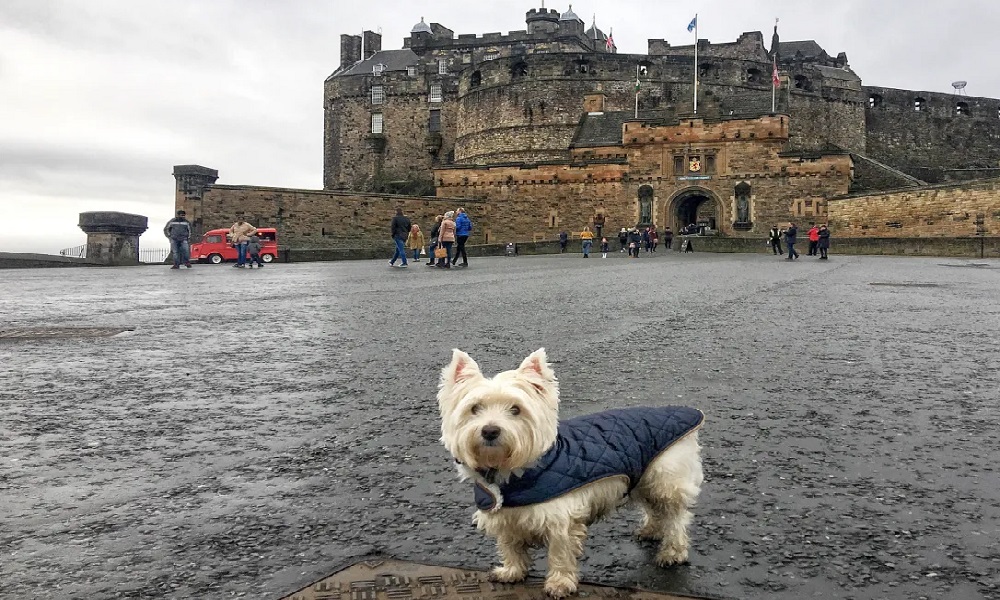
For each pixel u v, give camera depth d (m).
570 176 64.94
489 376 7.04
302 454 4.82
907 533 3.62
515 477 3.10
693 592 3.12
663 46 91.19
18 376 7.22
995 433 5.20
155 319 11.60
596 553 3.50
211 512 3.90
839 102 82.25
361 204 64.75
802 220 60.31
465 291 16.61
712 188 62.31
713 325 10.58
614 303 13.73
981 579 3.18
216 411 5.89
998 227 46.19
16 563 3.34
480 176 66.75
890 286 18.17
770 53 95.94
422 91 84.69
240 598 3.06
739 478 4.36
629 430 3.37
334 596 3.08
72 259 38.56
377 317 11.70
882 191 54.38
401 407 5.99
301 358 8.15
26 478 4.39
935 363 7.74
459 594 3.12
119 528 3.71
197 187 76.12
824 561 3.35
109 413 5.84
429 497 4.10
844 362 7.78
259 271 27.83
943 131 88.88
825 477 4.36
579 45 90.44
